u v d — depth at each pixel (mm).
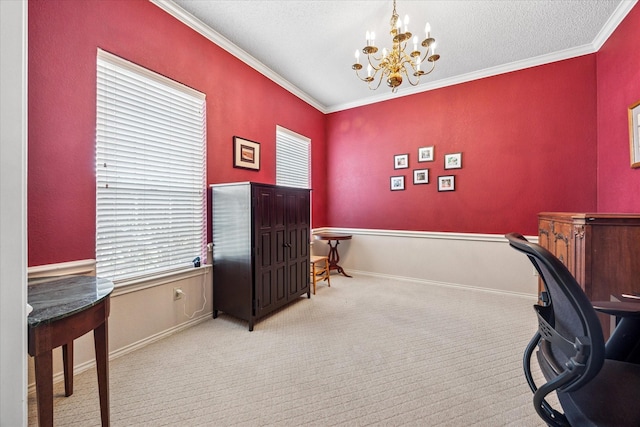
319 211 4727
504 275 3492
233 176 3008
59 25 1704
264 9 2416
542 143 3270
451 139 3805
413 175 4090
